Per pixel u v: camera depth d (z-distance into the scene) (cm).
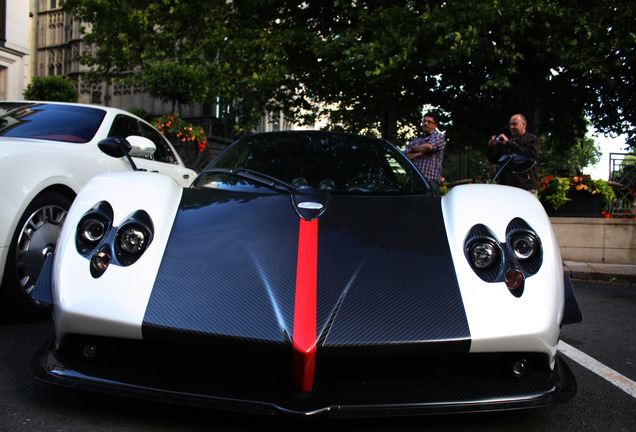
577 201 720
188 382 159
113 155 286
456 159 1018
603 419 184
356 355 148
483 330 156
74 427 160
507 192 216
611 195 720
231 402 150
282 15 1244
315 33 1191
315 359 147
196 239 183
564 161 2045
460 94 1431
